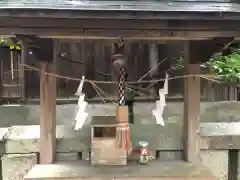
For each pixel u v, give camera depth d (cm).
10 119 413
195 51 316
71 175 296
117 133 293
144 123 392
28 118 414
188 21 241
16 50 412
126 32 258
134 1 243
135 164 330
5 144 359
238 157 378
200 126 384
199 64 334
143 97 434
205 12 228
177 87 439
